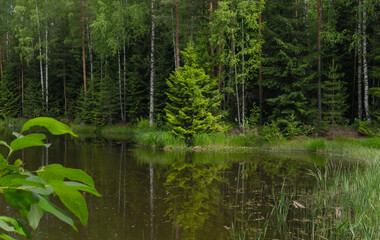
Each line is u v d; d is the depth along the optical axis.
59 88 32.34
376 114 16.95
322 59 18.55
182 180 6.90
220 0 17.48
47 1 28.38
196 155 11.34
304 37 16.75
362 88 19.53
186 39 19.06
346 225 3.86
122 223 4.08
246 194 5.73
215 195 5.64
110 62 27.19
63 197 0.54
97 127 24.27
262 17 18.11
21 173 0.51
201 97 14.24
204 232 3.79
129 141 16.33
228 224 4.10
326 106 17.83
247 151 12.89
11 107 29.67
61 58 31.00
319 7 16.95
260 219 4.32
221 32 15.65
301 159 10.52
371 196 4.70
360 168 8.49
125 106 24.86
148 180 6.87
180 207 4.86
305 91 16.53
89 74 30.36
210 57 16.19
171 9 17.97
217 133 14.97
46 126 0.52
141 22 19.20
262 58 16.27
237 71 18.02
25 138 0.51
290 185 6.48
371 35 17.42
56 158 9.70
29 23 28.80
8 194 0.50
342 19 18.02
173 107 14.52
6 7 31.94
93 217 4.32
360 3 15.91
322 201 5.14
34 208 0.52
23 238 3.50
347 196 4.71
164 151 12.39
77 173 0.53
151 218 4.32
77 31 27.09
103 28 19.19
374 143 13.13
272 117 16.52
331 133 16.22
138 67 24.42
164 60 22.30
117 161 9.47
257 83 17.28
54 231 3.75
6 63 32.69
